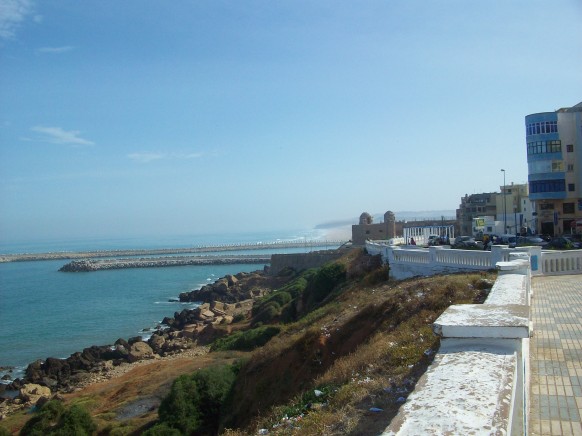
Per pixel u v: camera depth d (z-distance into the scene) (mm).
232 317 67312
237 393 22125
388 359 11375
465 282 17797
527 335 3980
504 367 3596
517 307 4770
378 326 17641
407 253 27938
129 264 159375
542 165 58562
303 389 16188
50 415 27031
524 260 13578
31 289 115375
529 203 74938
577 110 60406
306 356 19594
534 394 6918
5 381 47750
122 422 27844
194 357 43594
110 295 101750
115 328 70812
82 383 45500
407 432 2607
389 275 30031
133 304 90312
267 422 12047
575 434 5656
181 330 64938
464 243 47688
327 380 12992
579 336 9836
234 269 147250
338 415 8562
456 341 4238
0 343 62844
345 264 44594
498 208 90312
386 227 95688
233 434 14156
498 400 2984
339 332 19484
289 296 60375
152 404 31031
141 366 47500
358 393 9438
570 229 58812
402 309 17266
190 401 23125
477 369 3520
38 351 58906
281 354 21281
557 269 21078
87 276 140875
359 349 15398
